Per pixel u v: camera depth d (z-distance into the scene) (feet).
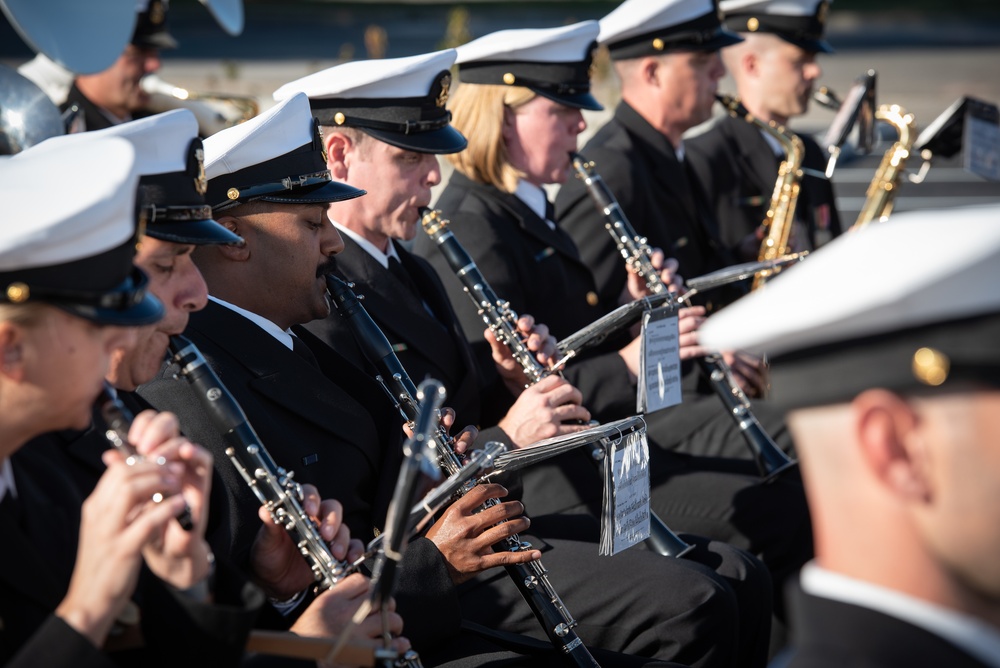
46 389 8.04
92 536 7.69
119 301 8.25
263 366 12.45
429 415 7.88
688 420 19.65
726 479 17.83
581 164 19.17
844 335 6.11
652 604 13.65
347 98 15.20
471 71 18.58
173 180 10.47
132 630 8.79
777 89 25.76
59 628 7.54
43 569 8.47
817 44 25.72
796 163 24.39
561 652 12.37
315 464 12.42
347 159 15.33
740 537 17.31
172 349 11.00
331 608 9.99
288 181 12.69
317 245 13.07
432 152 15.24
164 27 23.18
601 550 13.09
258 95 66.23
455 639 12.42
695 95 22.24
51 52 14.30
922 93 69.87
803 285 6.31
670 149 22.45
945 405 5.88
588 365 18.12
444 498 10.21
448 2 153.79
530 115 18.40
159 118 10.43
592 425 15.31
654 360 15.67
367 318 13.74
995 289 5.74
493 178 18.47
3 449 8.21
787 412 6.52
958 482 5.91
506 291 17.75
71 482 9.46
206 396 10.92
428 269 16.40
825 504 6.46
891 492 6.14
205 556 8.52
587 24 18.83
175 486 7.87
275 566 10.97
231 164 12.41
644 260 18.88
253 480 10.82
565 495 16.97
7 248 7.75
